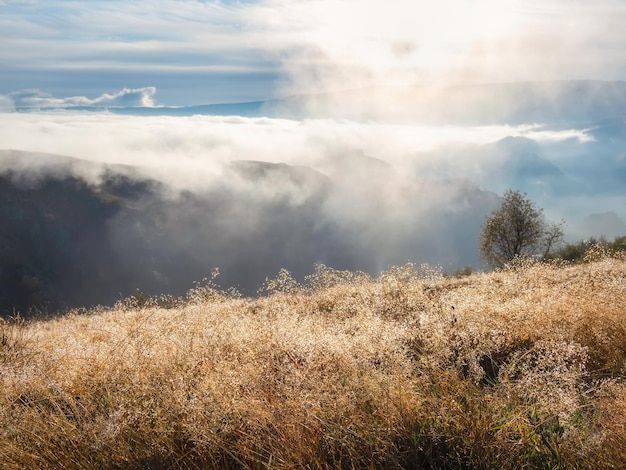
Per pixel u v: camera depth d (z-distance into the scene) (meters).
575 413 3.60
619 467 2.96
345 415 3.45
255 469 3.20
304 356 4.23
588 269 10.16
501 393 3.68
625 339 5.04
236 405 3.41
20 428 3.56
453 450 3.28
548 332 5.08
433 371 4.05
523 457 3.21
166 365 4.32
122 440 3.37
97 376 4.36
